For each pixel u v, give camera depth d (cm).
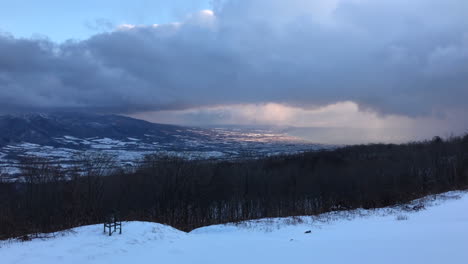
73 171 5156
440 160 6200
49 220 4022
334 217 2761
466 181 5169
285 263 1174
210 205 5088
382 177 5534
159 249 1527
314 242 1557
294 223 2450
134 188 4950
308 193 5475
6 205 4069
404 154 6994
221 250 1477
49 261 1328
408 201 3806
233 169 5847
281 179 5700
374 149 8325
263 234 2003
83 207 4359
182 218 4734
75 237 1736
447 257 1020
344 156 7575
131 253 1452
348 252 1241
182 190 5022
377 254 1157
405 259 1053
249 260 1257
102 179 4959
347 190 5369
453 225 1664
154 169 5256
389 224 2031
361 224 2181
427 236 1393
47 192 4431
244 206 5094
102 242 1605
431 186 5134
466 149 6656
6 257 1380
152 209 4825
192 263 1264
